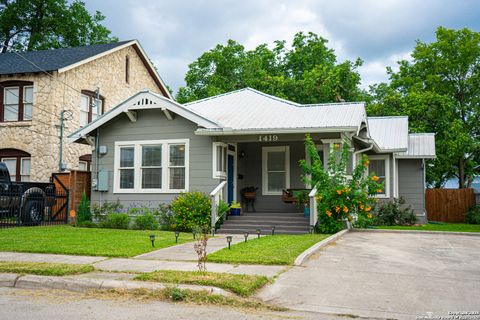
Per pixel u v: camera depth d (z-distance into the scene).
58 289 7.34
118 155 17.08
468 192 24.00
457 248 11.28
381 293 6.86
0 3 33.72
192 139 16.19
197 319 5.68
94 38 35.34
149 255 9.92
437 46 32.50
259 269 8.33
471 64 32.34
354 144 17.77
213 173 15.85
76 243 11.37
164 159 16.45
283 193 17.33
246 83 32.00
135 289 7.00
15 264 8.44
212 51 33.12
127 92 27.20
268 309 6.22
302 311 6.10
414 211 21.72
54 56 24.17
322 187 14.33
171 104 15.91
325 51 36.97
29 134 21.72
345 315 5.94
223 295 6.61
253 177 18.66
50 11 33.72
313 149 14.44
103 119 16.73
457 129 27.59
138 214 16.44
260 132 15.09
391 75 35.19
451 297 6.67
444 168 29.80
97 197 17.20
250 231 15.02
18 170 21.86
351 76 31.58
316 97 31.05
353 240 12.55
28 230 14.35
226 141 15.94
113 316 5.78
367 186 15.38
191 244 11.52
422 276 7.97
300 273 8.08
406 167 21.98
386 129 22.83
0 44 33.97
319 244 11.02
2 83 22.39
